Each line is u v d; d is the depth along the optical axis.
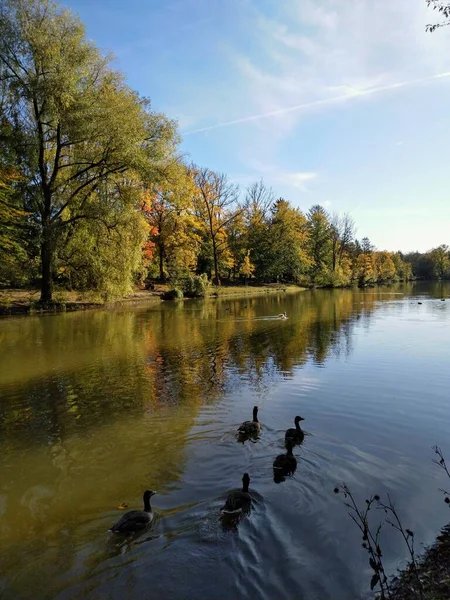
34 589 5.27
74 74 31.47
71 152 35.81
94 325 28.59
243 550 5.86
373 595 5.00
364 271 113.56
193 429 10.50
